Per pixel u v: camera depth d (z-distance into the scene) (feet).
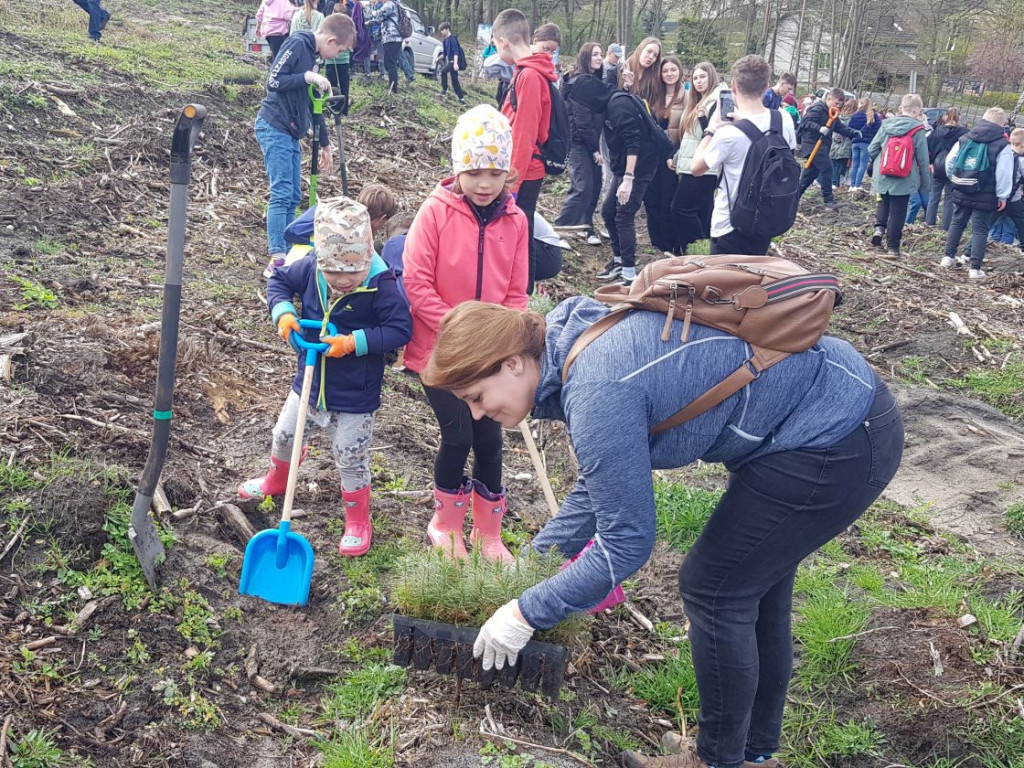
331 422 11.41
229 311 18.53
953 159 34.55
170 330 9.77
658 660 11.83
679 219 27.86
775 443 7.63
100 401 13.39
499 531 12.26
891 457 7.91
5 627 9.20
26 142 24.67
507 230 11.64
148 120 29.19
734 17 131.13
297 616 10.80
